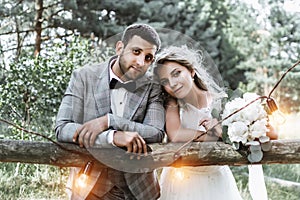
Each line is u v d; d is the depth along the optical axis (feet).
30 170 17.54
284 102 36.40
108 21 35.01
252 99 9.30
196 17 36.88
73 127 8.48
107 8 34.78
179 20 36.91
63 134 8.52
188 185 9.89
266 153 8.98
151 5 35.78
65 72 18.44
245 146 8.96
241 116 9.00
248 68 38.58
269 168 22.12
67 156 8.66
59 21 32.45
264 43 37.70
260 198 10.29
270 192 18.40
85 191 8.81
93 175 8.80
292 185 19.26
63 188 16.98
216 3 39.09
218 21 39.09
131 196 8.98
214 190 9.96
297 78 36.11
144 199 8.98
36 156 8.64
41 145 8.66
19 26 31.24
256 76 36.76
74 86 8.64
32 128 17.89
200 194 9.86
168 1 36.70
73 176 9.16
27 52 27.76
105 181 8.84
